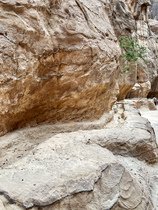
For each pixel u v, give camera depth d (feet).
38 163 5.82
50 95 9.66
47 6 8.72
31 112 9.34
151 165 9.82
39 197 4.25
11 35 6.89
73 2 10.58
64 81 9.80
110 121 16.55
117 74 17.26
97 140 8.54
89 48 10.73
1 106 6.88
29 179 4.91
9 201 4.15
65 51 9.48
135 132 10.60
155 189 7.93
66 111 11.30
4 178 4.98
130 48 34.65
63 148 6.95
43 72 8.70
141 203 5.64
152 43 70.74
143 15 66.59
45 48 8.30
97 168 5.46
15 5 7.14
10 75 6.89
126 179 5.79
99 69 12.01
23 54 7.37
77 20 10.44
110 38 15.16
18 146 7.93
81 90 10.98
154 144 10.24
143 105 47.88
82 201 4.56
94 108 13.37
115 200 4.97
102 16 15.02
